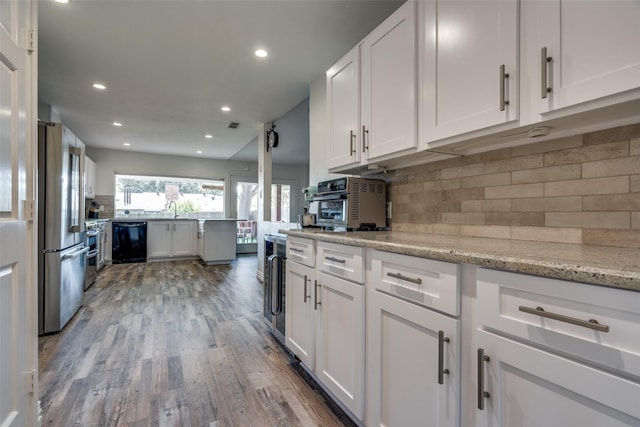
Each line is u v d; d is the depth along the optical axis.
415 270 1.09
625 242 1.06
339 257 1.52
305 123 4.84
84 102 3.72
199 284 4.34
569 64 0.91
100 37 2.38
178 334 2.54
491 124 1.10
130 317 2.95
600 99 0.84
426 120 1.39
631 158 1.05
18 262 1.17
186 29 2.28
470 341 0.91
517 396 0.78
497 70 1.09
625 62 0.79
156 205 7.11
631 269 0.62
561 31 0.92
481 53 1.14
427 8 1.38
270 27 2.26
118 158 6.58
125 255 6.07
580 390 0.66
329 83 2.13
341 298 1.51
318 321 1.71
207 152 6.78
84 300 3.47
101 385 1.78
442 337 0.98
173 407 1.59
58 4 2.00
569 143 1.21
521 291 0.77
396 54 1.54
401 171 2.03
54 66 2.84
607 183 1.11
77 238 3.06
